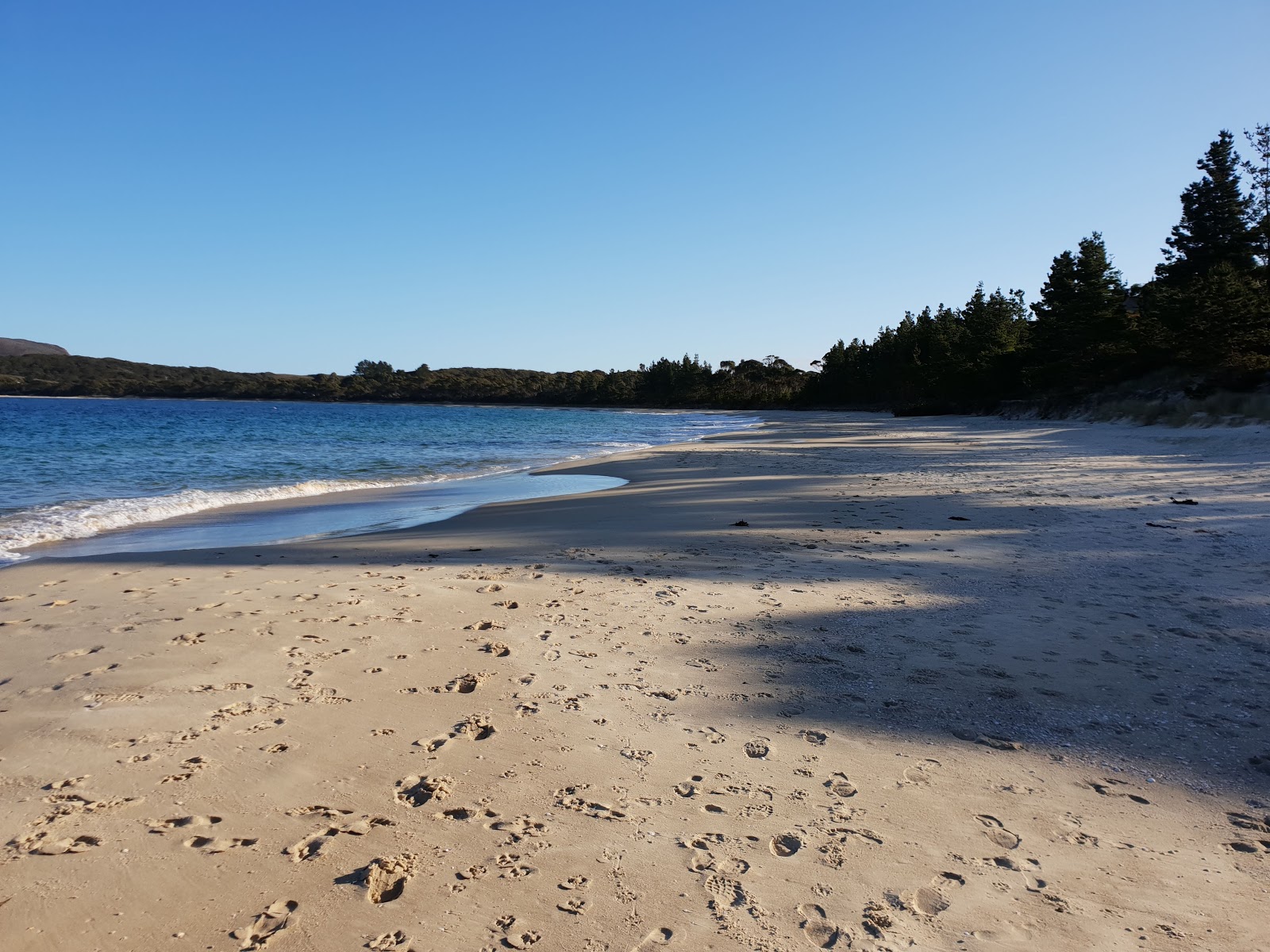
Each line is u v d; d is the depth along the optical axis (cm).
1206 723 382
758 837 286
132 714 391
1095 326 4166
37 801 305
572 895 251
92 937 229
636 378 14525
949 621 553
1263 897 250
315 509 1307
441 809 304
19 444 2947
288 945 227
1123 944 229
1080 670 453
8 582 699
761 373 13362
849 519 1044
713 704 410
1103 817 300
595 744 362
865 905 246
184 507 1302
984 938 231
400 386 15862
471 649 499
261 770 333
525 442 3634
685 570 738
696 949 226
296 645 506
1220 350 3102
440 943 228
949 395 6150
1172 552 766
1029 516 1021
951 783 326
